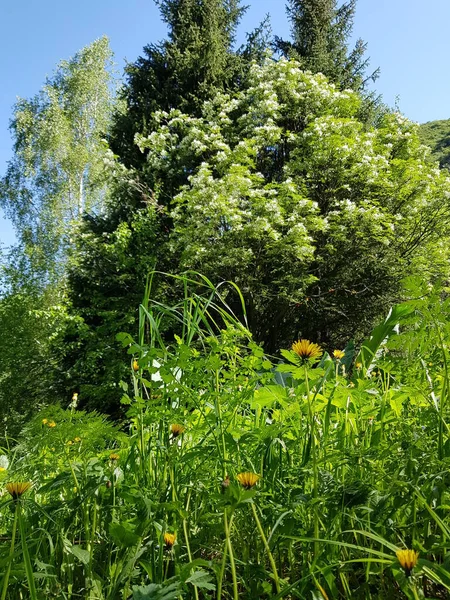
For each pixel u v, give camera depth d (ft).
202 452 3.65
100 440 3.91
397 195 43.11
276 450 4.09
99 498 3.63
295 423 4.23
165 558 3.05
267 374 3.93
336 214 37.65
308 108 44.96
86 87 76.18
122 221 44.32
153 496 3.44
